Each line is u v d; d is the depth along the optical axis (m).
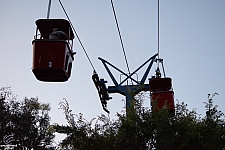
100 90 11.88
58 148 7.11
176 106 7.28
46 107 25.66
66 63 7.42
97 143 6.98
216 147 6.79
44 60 7.12
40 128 24.14
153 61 12.72
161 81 11.85
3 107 24.50
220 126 6.95
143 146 6.93
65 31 7.83
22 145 23.12
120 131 6.93
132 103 7.20
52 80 7.74
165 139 6.84
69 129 7.06
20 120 24.14
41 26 7.71
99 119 7.18
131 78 12.19
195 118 7.12
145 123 6.98
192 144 6.91
